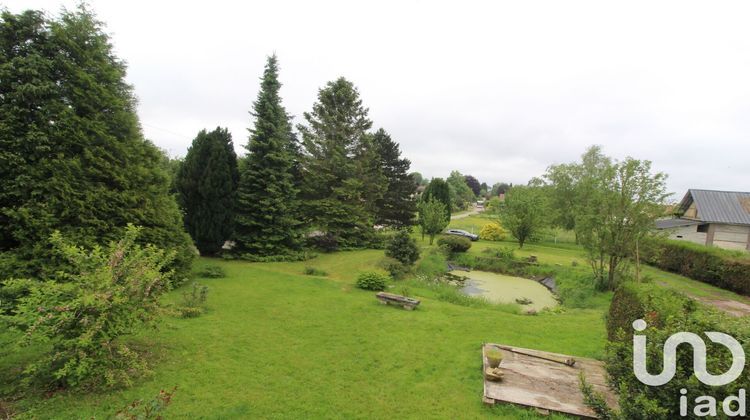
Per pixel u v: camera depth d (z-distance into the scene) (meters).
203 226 16.53
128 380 5.22
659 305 5.13
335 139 23.41
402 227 33.12
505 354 6.98
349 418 4.90
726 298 12.77
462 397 5.48
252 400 5.25
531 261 22.52
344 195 23.11
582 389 4.46
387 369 6.50
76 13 10.21
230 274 14.22
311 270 15.93
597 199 14.55
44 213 8.66
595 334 8.70
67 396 4.96
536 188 35.22
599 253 14.96
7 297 6.52
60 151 9.30
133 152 11.14
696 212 26.03
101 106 10.41
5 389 5.01
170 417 4.68
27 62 8.84
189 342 7.21
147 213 11.26
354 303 11.17
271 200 18.20
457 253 24.88
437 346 7.67
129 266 5.79
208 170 16.30
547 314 11.45
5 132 8.48
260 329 8.30
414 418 4.90
